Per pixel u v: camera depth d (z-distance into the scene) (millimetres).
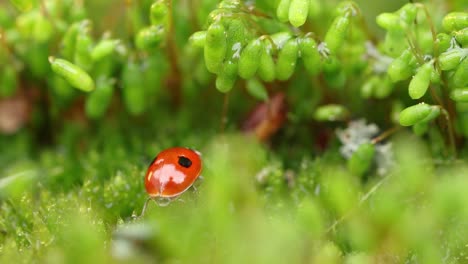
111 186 104
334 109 109
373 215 99
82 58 106
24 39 111
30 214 103
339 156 111
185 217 98
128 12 108
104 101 109
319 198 104
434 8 107
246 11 100
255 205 102
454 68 98
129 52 109
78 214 100
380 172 107
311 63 100
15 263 97
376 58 107
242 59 98
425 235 98
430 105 100
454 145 104
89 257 96
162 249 97
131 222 99
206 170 104
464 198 98
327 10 110
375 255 98
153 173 99
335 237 100
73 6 109
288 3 99
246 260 94
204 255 96
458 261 98
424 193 102
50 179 110
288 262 94
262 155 109
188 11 109
